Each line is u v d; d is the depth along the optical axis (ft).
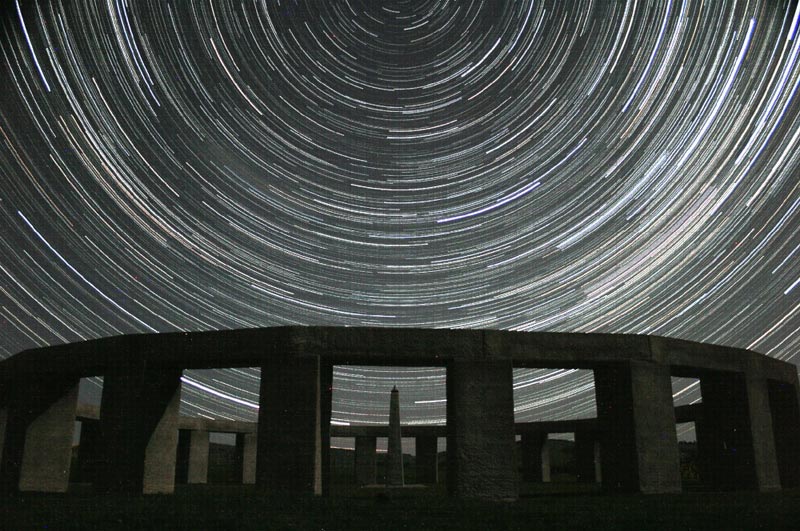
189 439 93.91
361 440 105.81
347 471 138.41
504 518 34.17
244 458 97.60
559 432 102.32
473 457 47.83
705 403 61.82
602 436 53.78
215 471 125.80
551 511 38.01
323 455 51.42
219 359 50.26
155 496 47.57
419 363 52.16
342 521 32.24
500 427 48.60
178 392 54.90
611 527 30.50
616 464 52.44
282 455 47.09
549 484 93.20
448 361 50.47
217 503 41.27
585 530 29.50
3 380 58.49
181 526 29.50
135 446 50.01
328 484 51.19
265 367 49.03
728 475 59.06
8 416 57.47
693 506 40.98
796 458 64.90
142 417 50.42
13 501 42.55
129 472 49.60
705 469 71.05
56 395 58.65
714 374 60.80
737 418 59.41
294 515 34.60
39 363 55.72
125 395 50.98
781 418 66.69
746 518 34.14
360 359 50.47
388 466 83.35
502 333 50.67
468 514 36.09
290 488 46.47
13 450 56.24
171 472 53.01
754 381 60.54
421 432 105.81
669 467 52.26
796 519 33.63
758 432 59.16
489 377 49.49
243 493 55.72
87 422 81.30
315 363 48.24
